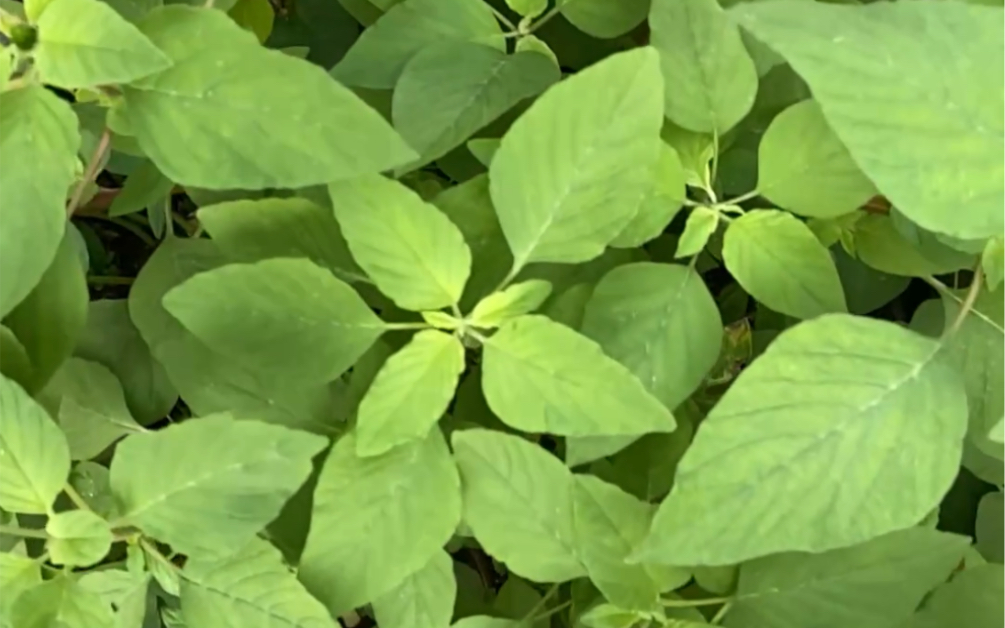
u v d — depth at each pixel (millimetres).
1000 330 819
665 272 810
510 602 844
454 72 827
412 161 798
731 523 768
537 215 785
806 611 807
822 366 774
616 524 802
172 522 783
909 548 801
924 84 744
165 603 868
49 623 782
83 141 850
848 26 744
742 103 806
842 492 771
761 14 743
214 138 766
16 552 812
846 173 796
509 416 779
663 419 771
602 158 780
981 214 751
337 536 786
